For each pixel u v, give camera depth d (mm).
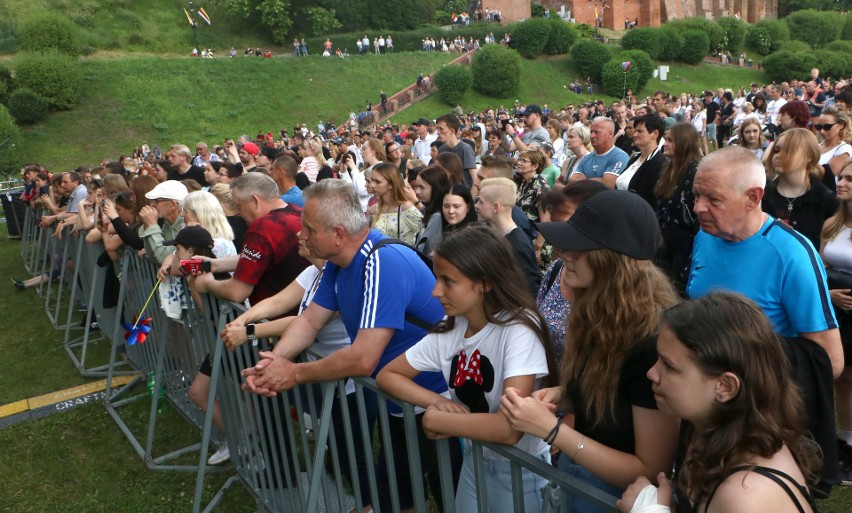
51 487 3957
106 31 48469
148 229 4379
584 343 1708
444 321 2166
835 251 3277
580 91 48875
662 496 1414
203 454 3250
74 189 8477
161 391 4922
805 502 1275
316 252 2494
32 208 10312
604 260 1654
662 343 1405
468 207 4363
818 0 73875
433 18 59531
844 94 6164
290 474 2975
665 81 51594
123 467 4117
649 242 1671
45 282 8844
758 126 6223
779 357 1340
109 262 5699
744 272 2391
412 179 6215
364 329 2309
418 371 2152
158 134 36812
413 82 45812
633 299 1621
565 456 1970
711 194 2359
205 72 42406
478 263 1896
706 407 1348
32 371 5832
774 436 1288
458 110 15945
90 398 5137
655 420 1547
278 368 2383
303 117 40719
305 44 50625
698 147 4016
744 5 69188
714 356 1301
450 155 5500
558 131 8719
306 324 2688
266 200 3492
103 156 34500
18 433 4629
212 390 3186
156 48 49750
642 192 4672
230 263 3422
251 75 43125
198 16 53281
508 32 52969
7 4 45531
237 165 7555
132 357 5625
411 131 15297
